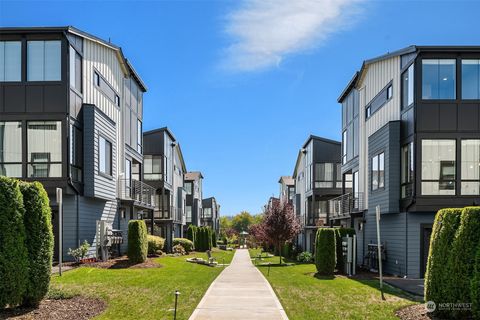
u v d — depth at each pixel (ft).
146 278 42.93
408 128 52.54
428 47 49.62
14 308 26.61
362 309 30.17
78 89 54.44
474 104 49.78
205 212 217.97
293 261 88.74
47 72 50.44
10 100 50.03
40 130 50.14
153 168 106.32
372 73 67.82
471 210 25.04
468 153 49.65
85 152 55.36
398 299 34.22
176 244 106.63
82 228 54.24
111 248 63.46
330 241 53.42
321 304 32.30
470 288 24.30
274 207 84.89
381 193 58.18
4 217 25.14
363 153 71.36
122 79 74.90
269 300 34.09
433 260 26.68
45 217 27.66
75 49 53.47
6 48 50.21
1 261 24.71
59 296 30.53
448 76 50.01
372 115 67.51
